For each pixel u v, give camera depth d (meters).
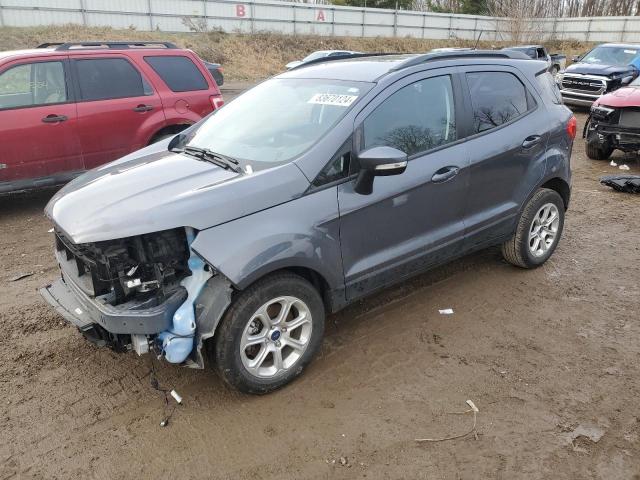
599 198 7.50
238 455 2.86
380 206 3.55
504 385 3.42
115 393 3.34
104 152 7.01
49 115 6.53
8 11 26.88
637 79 9.80
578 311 4.34
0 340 3.90
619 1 55.22
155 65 7.43
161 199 3.01
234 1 33.31
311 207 3.23
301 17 36.16
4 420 3.10
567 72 16.33
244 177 3.18
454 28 42.19
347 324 4.12
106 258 2.86
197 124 4.44
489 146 4.21
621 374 3.54
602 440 2.97
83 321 3.07
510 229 4.64
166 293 2.98
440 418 3.13
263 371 3.26
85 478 2.72
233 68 28.97
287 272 3.23
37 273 5.05
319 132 3.49
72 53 6.80
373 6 46.81
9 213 6.91
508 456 2.86
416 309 4.34
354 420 3.11
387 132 3.64
